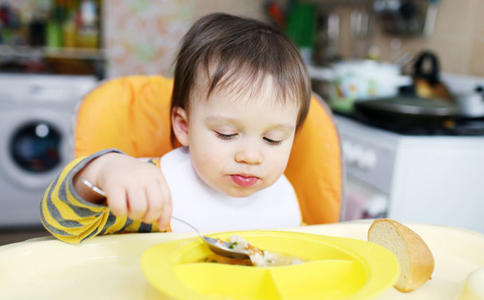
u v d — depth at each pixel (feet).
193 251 1.75
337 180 3.11
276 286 1.50
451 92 5.95
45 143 8.46
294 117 2.38
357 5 8.02
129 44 10.19
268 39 2.48
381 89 6.06
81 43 9.91
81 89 8.46
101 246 1.99
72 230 1.91
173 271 1.49
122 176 1.60
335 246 1.77
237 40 2.41
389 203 4.73
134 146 3.02
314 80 7.84
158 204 1.58
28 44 9.69
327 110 3.24
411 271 1.82
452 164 4.81
